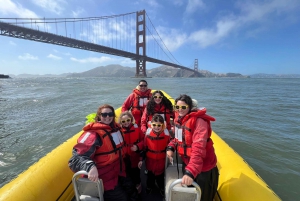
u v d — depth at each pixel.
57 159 1.83
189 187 1.19
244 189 1.46
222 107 8.59
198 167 1.12
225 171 1.82
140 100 2.91
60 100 10.67
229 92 15.54
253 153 3.79
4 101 10.32
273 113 7.30
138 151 1.86
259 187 1.49
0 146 4.33
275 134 4.84
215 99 11.30
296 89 18.78
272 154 3.74
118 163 1.52
